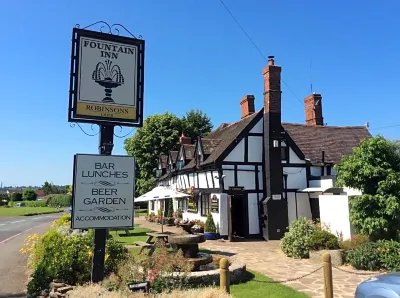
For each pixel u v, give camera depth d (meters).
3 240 19.12
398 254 9.54
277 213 17.77
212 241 16.91
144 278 7.17
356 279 8.80
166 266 7.67
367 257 9.72
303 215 19.11
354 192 13.20
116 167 7.31
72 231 10.38
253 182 18.66
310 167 20.11
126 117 7.69
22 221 34.78
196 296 5.72
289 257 12.20
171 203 27.58
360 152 10.80
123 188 7.31
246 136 18.88
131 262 7.73
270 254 12.90
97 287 6.53
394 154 10.58
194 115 42.84
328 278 6.30
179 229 21.86
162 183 32.66
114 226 7.16
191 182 22.78
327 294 6.29
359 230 10.95
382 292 4.28
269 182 18.19
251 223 18.25
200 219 20.80
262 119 19.31
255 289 7.86
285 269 10.20
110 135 7.59
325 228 13.02
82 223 6.95
